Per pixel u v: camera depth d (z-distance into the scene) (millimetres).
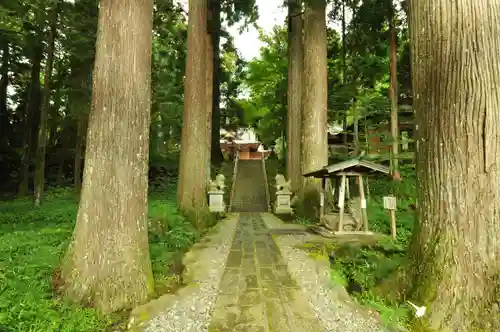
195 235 7914
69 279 3775
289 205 14359
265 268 5332
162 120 20500
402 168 15375
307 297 4016
